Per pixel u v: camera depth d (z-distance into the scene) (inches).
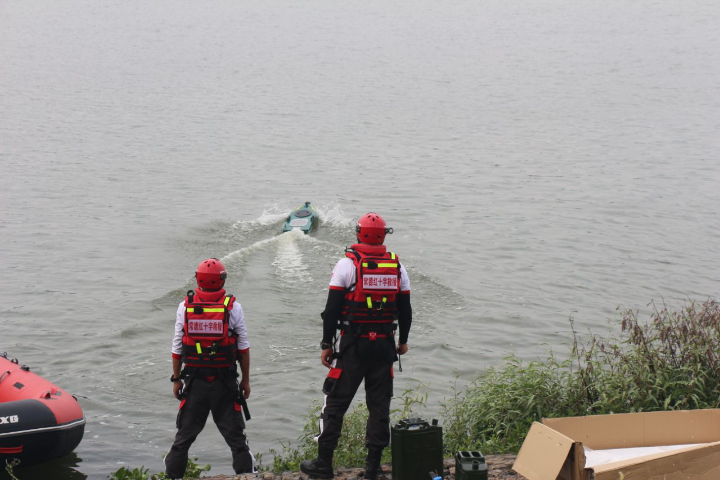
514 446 291.7
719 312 348.2
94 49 3326.8
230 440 274.2
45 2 5762.8
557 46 3358.8
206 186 1111.0
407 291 246.1
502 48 3344.0
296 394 474.9
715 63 2682.1
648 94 2074.3
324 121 1722.4
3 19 4662.9
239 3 5733.3
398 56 3102.9
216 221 917.2
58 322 594.2
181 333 272.4
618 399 315.9
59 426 373.4
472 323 593.6
